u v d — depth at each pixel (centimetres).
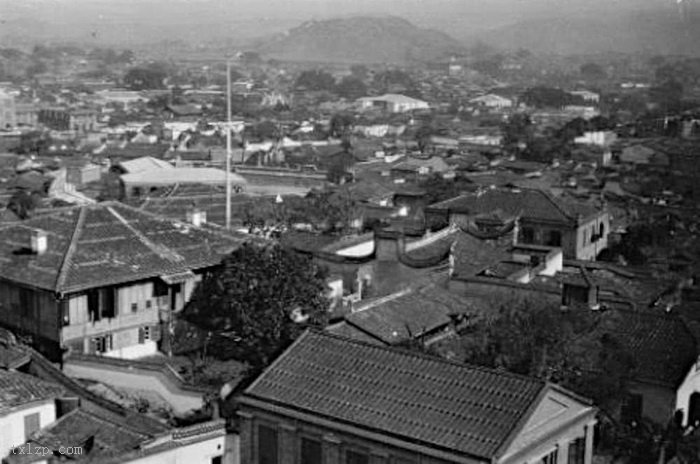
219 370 6600
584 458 5247
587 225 11531
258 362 6500
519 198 11731
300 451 5153
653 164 17738
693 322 7425
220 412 5653
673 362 6462
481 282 7900
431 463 4728
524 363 6103
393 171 17812
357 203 12950
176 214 11325
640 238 11919
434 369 5162
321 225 11369
